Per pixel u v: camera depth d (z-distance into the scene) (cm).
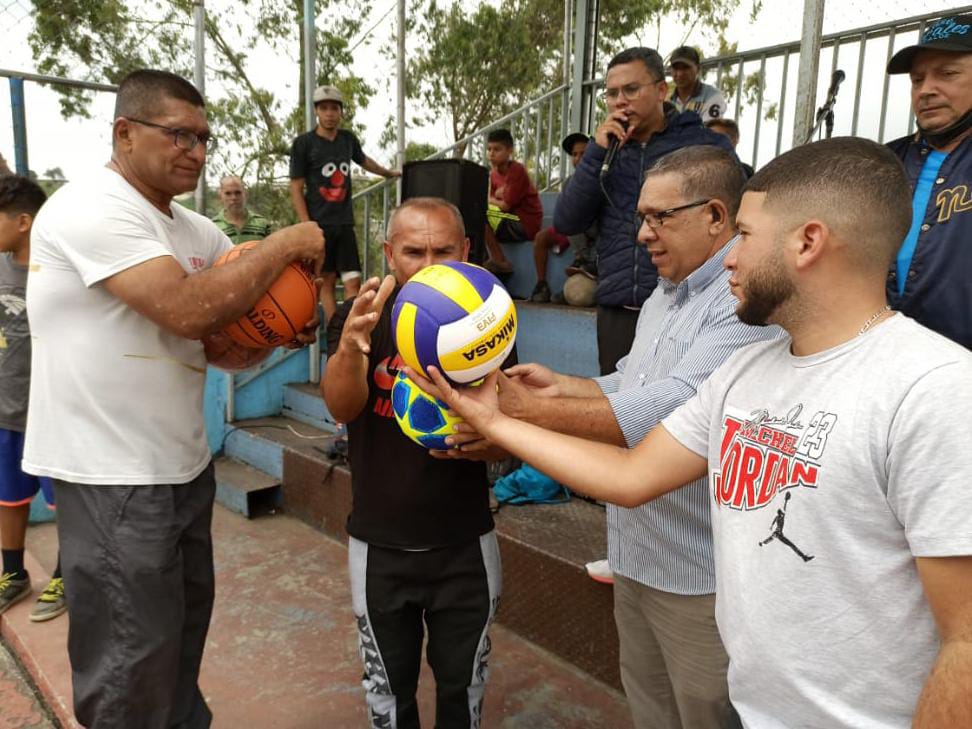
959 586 84
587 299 444
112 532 187
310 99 546
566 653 296
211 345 212
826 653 99
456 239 191
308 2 539
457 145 677
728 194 167
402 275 193
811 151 102
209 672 294
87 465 186
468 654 198
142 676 192
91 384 184
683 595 168
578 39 583
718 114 458
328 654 308
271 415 543
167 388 194
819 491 98
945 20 199
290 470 457
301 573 383
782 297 104
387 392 190
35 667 293
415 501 189
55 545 426
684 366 161
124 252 174
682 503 163
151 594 191
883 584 94
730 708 130
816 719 102
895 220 97
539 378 190
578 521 335
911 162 211
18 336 328
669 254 174
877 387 94
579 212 317
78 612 193
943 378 88
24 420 333
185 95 185
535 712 267
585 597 286
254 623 332
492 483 369
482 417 143
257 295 183
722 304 164
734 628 112
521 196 521
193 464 205
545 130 712
